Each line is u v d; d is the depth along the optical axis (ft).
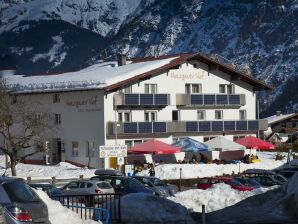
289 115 428.97
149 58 265.13
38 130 222.07
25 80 258.98
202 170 184.75
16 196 56.95
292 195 100.12
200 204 103.71
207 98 247.09
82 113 232.12
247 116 260.21
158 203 86.84
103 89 222.07
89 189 117.91
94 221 70.90
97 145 226.38
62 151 237.66
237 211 98.89
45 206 58.59
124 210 84.94
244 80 259.19
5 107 210.18
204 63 250.78
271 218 93.25
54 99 241.96
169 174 178.81
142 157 226.99
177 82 243.60
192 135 242.58
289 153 211.82
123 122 225.15
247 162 213.66
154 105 233.76
